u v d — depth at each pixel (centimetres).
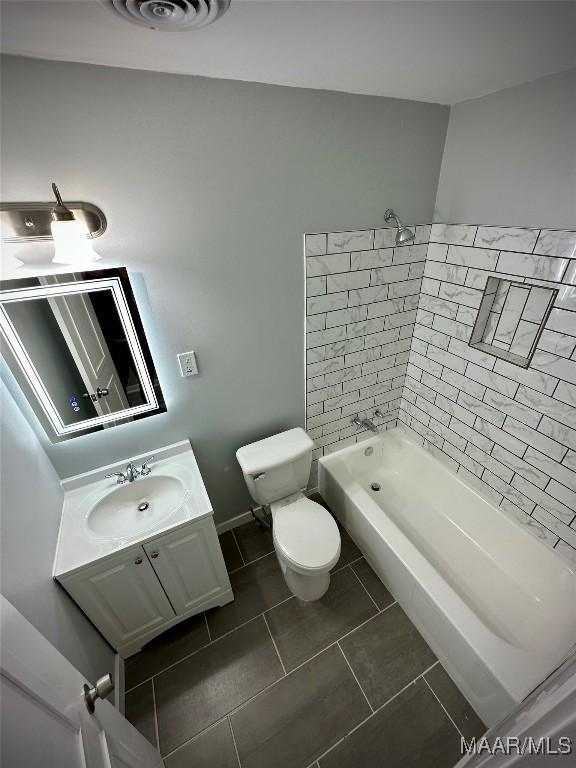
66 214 100
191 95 111
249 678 150
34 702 58
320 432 221
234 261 144
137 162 113
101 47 86
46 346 125
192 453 173
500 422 177
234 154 125
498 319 170
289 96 125
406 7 72
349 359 202
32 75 93
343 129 140
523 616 160
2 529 97
